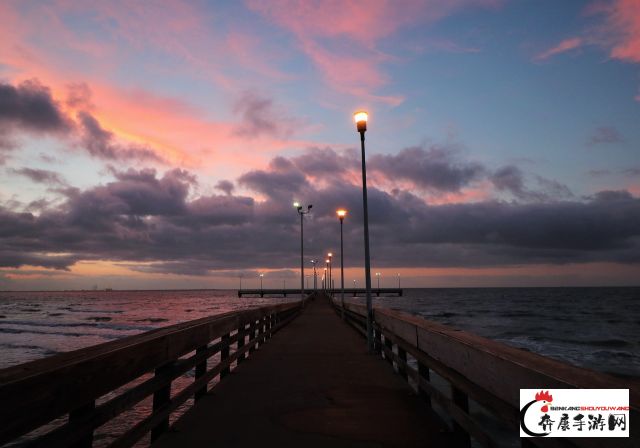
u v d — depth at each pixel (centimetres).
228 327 734
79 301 16875
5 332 4300
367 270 1080
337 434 442
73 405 249
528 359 254
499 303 11519
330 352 1027
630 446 164
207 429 457
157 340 386
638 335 4072
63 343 3325
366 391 630
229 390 636
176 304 12381
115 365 302
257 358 939
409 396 600
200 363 583
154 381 391
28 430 212
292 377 732
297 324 1925
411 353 553
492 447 295
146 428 363
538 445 217
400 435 438
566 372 213
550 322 5572
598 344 3353
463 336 380
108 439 953
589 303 11469
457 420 377
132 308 10181
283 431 452
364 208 1128
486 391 295
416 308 8981
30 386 214
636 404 163
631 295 18188
